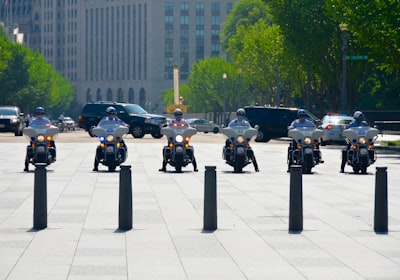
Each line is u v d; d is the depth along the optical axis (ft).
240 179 124.06
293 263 58.18
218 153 195.11
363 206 90.89
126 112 298.76
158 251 62.39
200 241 66.90
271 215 82.64
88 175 129.70
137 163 158.92
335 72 332.19
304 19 327.88
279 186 112.98
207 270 55.72
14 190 106.42
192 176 128.57
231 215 82.64
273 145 248.52
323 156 189.67
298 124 136.05
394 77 401.08
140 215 82.28
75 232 71.15
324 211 86.43
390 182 121.19
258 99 594.24
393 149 223.51
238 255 61.05
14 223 76.33
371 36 254.06
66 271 55.06
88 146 228.63
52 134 136.15
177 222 77.36
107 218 79.77
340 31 323.98
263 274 54.60
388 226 75.36
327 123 249.55
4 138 281.74
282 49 351.05
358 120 135.95
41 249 62.95
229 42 559.38
